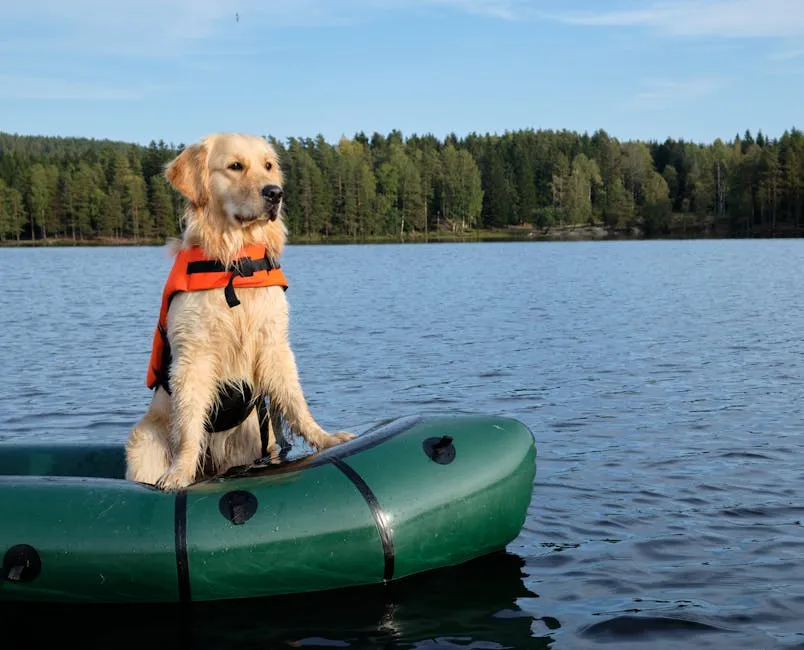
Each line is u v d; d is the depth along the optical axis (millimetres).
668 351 6398
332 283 15070
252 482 2408
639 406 4438
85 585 2277
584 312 9422
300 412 2680
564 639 2133
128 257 30328
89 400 4789
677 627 2178
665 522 2846
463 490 2455
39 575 2262
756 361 5863
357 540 2338
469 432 2598
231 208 2600
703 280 14656
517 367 5695
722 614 2240
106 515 2297
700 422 4082
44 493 2344
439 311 9695
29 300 11984
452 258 26531
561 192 55688
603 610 2271
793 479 3232
